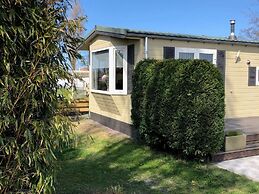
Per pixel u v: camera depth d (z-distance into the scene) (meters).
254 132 8.23
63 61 2.80
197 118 6.41
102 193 4.79
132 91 8.55
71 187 5.18
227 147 7.24
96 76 11.61
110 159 7.38
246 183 5.64
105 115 11.42
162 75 7.12
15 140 2.58
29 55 2.63
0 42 2.49
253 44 11.32
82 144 8.80
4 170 2.62
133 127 9.26
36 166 2.68
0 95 2.46
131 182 5.72
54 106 2.77
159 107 7.12
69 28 2.76
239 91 11.45
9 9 2.46
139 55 9.09
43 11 2.65
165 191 5.24
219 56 10.77
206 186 5.53
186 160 7.00
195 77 6.38
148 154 7.62
